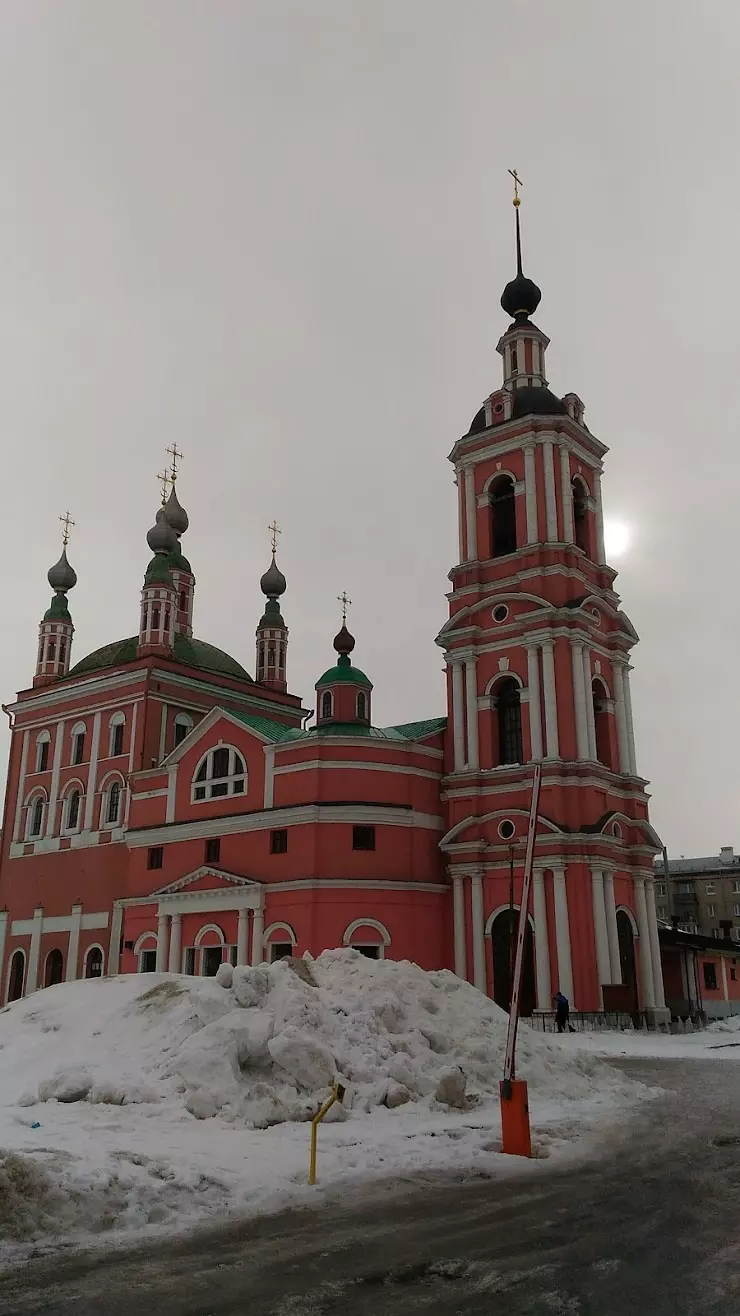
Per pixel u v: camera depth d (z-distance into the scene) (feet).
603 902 132.77
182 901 154.92
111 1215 32.86
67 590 226.79
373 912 138.72
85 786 189.67
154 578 196.24
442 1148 45.11
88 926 179.01
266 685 224.53
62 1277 27.68
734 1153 45.24
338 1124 49.57
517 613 147.33
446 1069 56.75
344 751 146.00
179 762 166.81
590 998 128.67
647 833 144.05
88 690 195.72
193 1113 49.62
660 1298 25.95
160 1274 27.96
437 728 153.99
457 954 140.15
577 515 160.25
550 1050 69.36
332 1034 59.41
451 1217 34.04
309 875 140.77
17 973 189.78
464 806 145.48
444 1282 27.35
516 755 146.41
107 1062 58.39
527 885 48.57
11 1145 39.45
